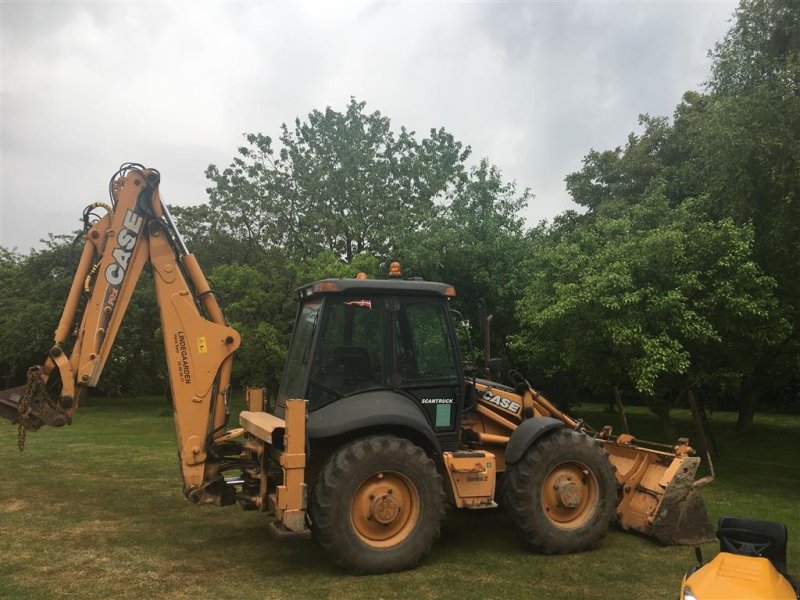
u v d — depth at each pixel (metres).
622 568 5.54
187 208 22.83
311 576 5.28
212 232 21.67
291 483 5.22
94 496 8.24
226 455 6.34
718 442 15.91
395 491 5.53
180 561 5.65
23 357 22.62
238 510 7.51
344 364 5.89
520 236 14.14
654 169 16.28
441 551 6.04
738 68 10.55
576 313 10.01
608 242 10.52
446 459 5.82
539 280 11.35
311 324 6.12
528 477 5.93
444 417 6.18
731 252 9.65
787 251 9.70
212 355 6.21
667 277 9.88
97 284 6.03
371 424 5.53
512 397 6.86
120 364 23.28
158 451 12.20
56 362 5.89
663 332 9.60
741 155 9.44
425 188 21.36
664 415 11.55
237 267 15.80
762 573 3.31
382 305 6.10
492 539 6.48
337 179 20.56
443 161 22.00
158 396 31.08
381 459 5.40
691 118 13.61
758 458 13.11
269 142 20.97
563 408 17.22
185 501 7.97
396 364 6.02
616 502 6.26
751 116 9.32
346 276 14.24
